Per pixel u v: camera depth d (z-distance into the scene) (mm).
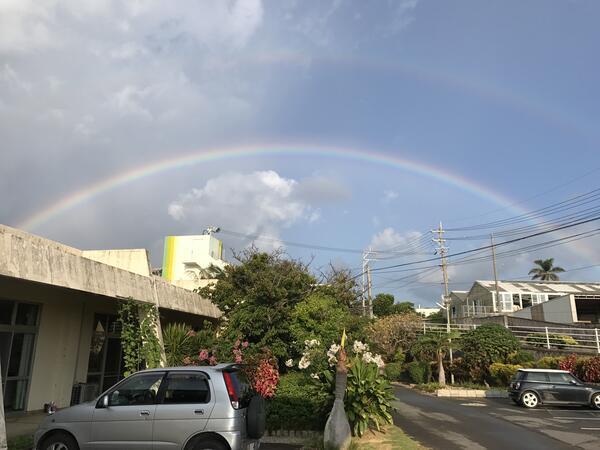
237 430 8086
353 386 11555
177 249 48125
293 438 11703
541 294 54125
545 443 11750
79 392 16562
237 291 18000
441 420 15531
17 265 9695
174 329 15508
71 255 11531
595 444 11672
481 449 10938
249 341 15984
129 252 18234
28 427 12477
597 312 48000
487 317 43531
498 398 23297
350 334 15430
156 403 8328
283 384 12805
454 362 28500
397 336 33156
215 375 8430
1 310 13773
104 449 8242
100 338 18656
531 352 29125
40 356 15141
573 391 19125
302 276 17719
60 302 16109
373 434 11828
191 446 8000
